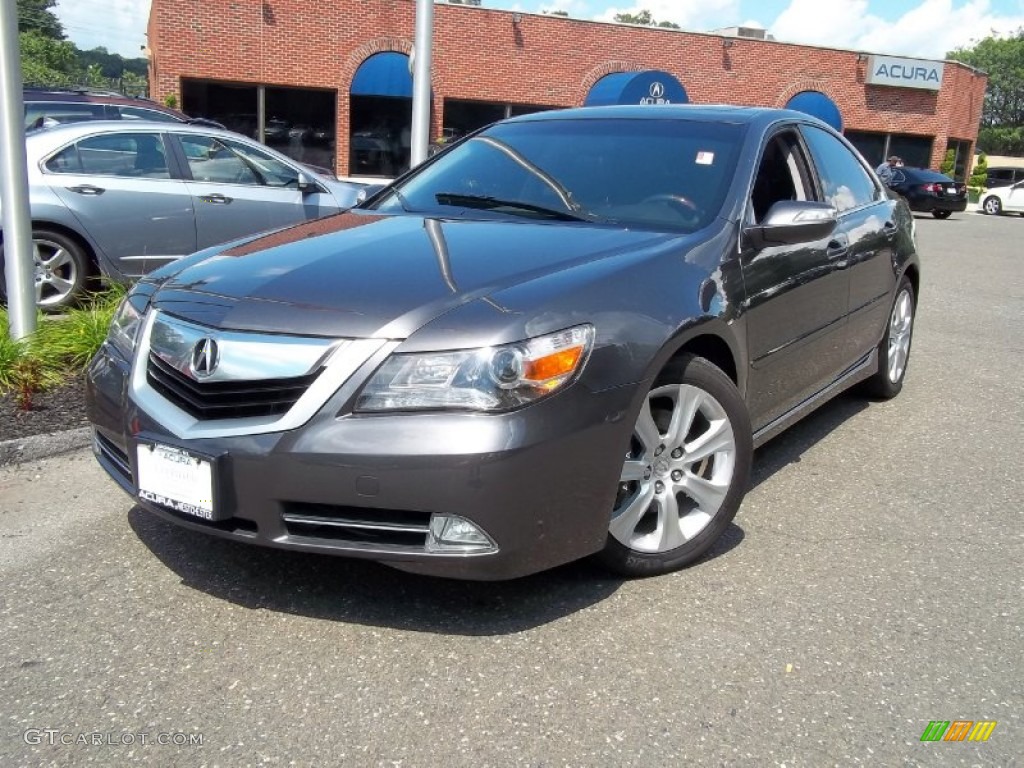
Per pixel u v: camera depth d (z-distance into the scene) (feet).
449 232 12.07
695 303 11.07
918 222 84.07
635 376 10.05
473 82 81.92
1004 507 14.10
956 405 19.69
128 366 10.91
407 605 10.54
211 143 26.81
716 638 10.03
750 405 12.83
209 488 9.46
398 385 9.14
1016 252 55.42
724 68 92.73
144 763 7.94
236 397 9.68
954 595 11.23
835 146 16.98
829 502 14.05
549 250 11.15
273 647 9.70
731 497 11.72
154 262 25.85
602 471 9.86
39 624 10.11
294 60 73.92
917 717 8.81
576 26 84.64
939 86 103.76
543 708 8.77
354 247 11.51
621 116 15.17
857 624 10.45
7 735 8.28
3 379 17.07
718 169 13.34
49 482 14.19
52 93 40.40
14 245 18.13
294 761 8.00
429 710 8.71
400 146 79.05
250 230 27.17
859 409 19.16
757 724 8.63
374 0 74.95
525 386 9.20
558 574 11.31
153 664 9.38
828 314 14.97
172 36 70.44
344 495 9.12
